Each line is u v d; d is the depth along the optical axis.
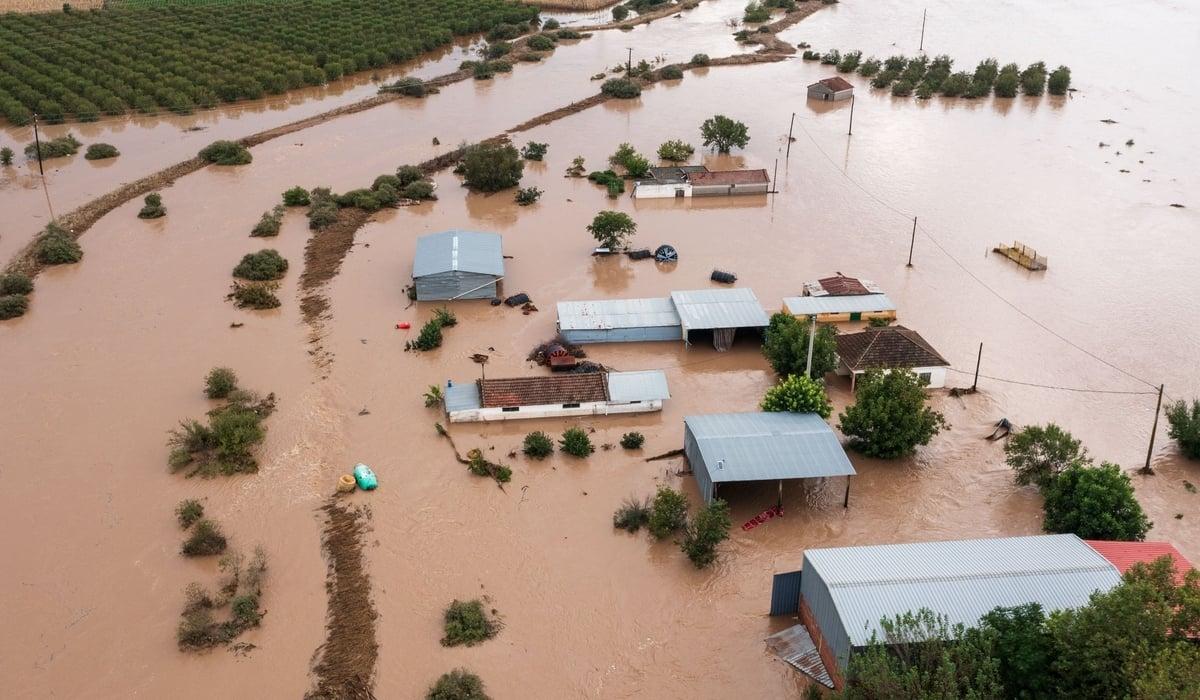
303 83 131.50
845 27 167.75
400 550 46.34
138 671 39.38
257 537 47.06
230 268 76.94
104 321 68.75
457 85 132.88
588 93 127.88
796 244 82.31
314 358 63.53
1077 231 84.25
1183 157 102.19
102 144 105.31
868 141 109.25
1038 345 65.81
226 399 58.31
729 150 105.62
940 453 54.47
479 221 87.00
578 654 40.38
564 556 46.16
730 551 46.50
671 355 64.62
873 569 38.47
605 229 78.75
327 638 41.06
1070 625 31.64
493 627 41.69
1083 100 123.81
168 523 48.03
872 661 32.19
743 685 38.59
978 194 92.94
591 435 55.81
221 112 121.56
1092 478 45.22
